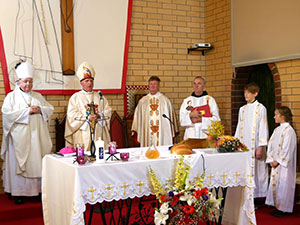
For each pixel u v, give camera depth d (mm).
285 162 4480
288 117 4645
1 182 5523
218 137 3793
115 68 6188
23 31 5520
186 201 3316
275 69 5500
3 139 5004
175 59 6746
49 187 3691
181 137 6797
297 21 5105
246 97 5129
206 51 6887
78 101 5297
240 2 6062
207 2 6840
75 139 5262
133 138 6164
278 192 4531
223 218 4109
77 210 2943
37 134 5027
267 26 5574
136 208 4887
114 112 6039
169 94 6711
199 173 3508
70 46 5809
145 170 3322
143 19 6492
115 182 3193
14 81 5484
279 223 4266
